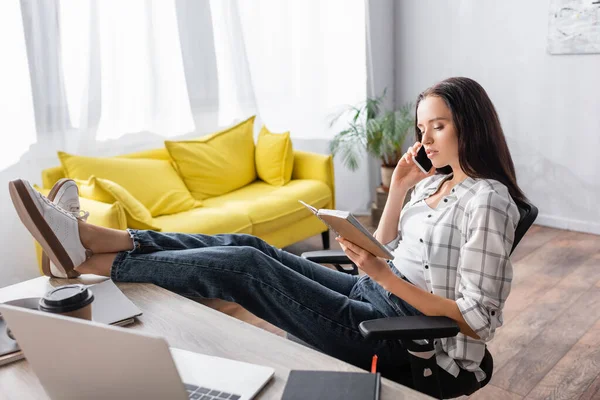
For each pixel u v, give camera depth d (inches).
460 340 52.8
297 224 131.8
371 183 176.7
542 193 153.9
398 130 150.3
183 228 106.3
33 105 110.0
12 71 106.4
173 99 133.5
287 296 55.7
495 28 152.4
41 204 60.9
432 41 165.9
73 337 29.7
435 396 50.1
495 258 48.6
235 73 142.9
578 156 145.6
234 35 140.6
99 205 95.4
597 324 98.3
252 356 42.0
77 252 61.8
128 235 64.2
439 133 53.7
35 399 37.4
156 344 27.3
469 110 52.2
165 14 128.3
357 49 161.9
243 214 117.1
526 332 96.3
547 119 148.6
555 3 140.1
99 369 30.4
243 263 56.5
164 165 123.6
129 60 124.6
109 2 119.1
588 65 138.9
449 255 53.3
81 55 116.0
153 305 52.3
